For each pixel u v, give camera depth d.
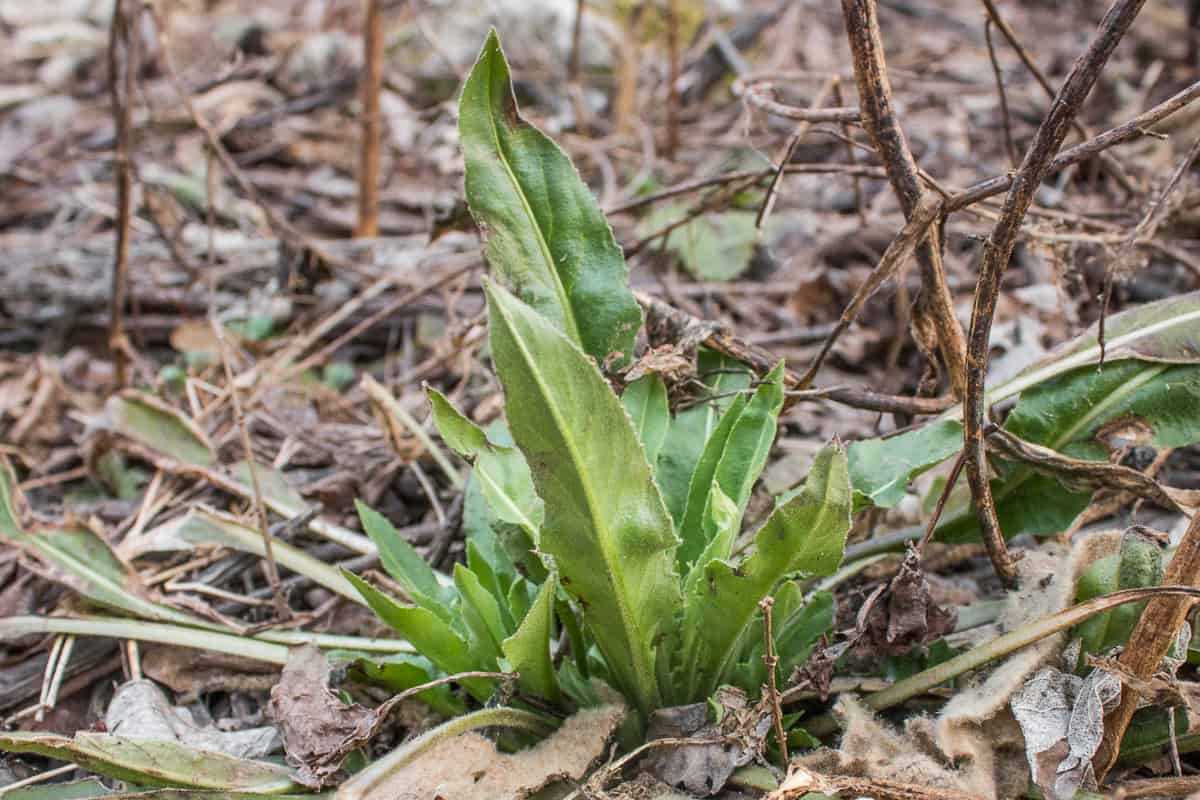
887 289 1.29
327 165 1.80
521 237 0.97
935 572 1.09
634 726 0.97
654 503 0.91
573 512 0.90
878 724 0.95
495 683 0.98
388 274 1.32
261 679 1.05
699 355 1.06
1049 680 0.94
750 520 1.08
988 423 0.98
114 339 1.26
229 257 1.53
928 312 1.00
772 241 1.41
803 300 1.32
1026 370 1.02
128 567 1.07
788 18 2.07
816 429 1.21
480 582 1.00
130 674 1.06
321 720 0.95
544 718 0.97
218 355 1.31
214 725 1.04
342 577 1.07
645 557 0.92
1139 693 0.92
